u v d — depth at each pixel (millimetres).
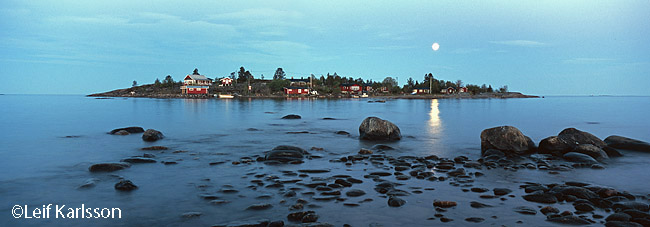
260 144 16562
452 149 15422
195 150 14625
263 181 9062
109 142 16875
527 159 12523
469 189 8375
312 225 5879
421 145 16625
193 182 9023
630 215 6328
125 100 107562
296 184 8719
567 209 6945
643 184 9086
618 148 14594
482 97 171000
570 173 10242
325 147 15695
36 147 15281
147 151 14195
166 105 69000
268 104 73938
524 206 7148
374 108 59500
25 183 8922
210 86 160500
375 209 6934
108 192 8133
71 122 29812
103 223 6254
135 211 6863
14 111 48281
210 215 6617
